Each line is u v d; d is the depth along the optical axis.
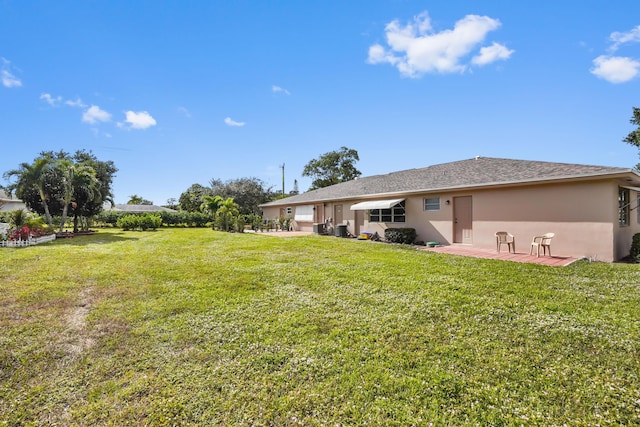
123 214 43.12
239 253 14.34
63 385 3.94
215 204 44.06
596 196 12.07
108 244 18.64
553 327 5.45
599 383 3.82
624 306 6.48
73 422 3.29
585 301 6.83
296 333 5.36
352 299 7.17
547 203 13.38
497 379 3.93
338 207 26.02
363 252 14.30
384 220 21.34
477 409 3.40
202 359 4.55
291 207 32.91
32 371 4.23
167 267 10.99
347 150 59.84
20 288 8.12
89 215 28.12
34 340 5.14
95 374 4.18
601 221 11.95
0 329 5.55
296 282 8.78
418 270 10.03
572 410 3.36
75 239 22.06
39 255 13.61
